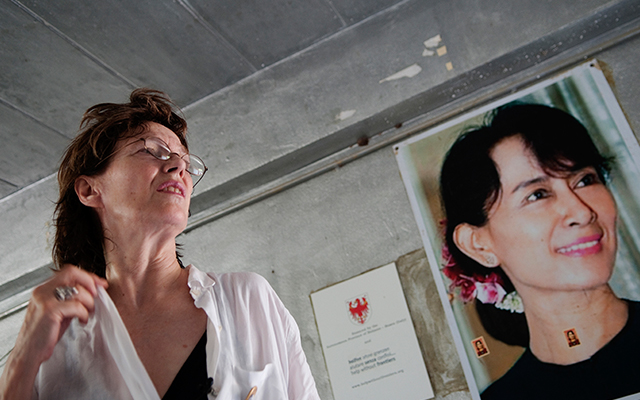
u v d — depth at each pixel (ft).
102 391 3.10
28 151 9.27
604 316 6.12
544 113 7.18
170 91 9.00
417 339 6.99
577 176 6.74
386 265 7.50
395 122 8.13
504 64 7.45
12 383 2.81
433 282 7.16
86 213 4.18
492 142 7.37
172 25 7.68
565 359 6.14
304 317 7.75
